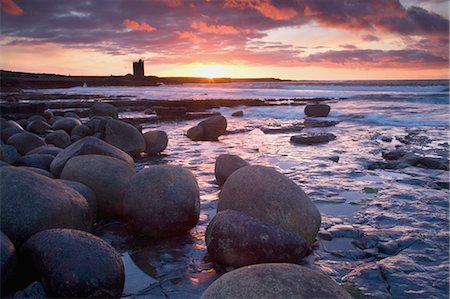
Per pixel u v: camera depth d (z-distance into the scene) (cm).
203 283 357
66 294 313
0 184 391
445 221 512
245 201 431
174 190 455
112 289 321
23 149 870
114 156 611
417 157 872
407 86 5000
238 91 5028
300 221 418
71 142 1058
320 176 758
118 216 521
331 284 218
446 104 2466
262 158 945
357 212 551
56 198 401
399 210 557
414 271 380
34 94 4009
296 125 1703
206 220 519
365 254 420
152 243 445
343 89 4841
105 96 3862
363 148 1101
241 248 372
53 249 326
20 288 334
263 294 205
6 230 373
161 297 335
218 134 1309
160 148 1023
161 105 2656
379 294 341
